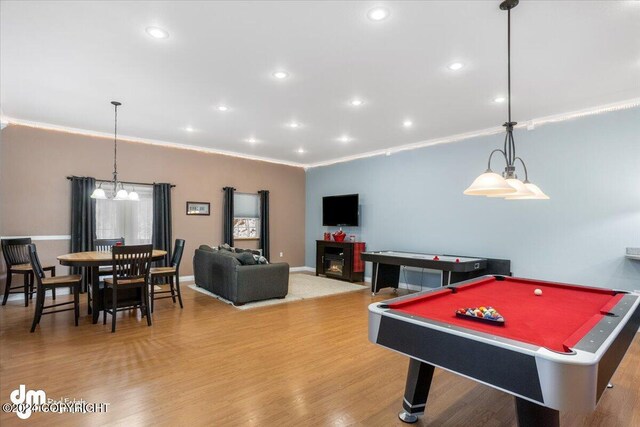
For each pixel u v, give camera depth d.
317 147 6.60
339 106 4.19
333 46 2.75
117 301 4.36
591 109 4.20
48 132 5.28
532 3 2.17
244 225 7.60
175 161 6.57
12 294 4.95
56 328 3.77
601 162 4.14
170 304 4.91
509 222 4.96
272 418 2.10
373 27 2.47
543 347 1.32
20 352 3.08
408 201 6.30
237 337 3.56
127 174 6.01
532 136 4.74
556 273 4.49
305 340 3.49
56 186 5.34
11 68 3.16
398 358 3.05
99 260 3.77
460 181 5.54
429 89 3.65
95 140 5.69
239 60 3.00
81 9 2.26
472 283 2.85
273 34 2.57
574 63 3.02
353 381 2.61
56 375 2.64
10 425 1.99
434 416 2.15
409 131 5.36
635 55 2.87
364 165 7.19
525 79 3.38
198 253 6.10
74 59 2.98
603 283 4.11
